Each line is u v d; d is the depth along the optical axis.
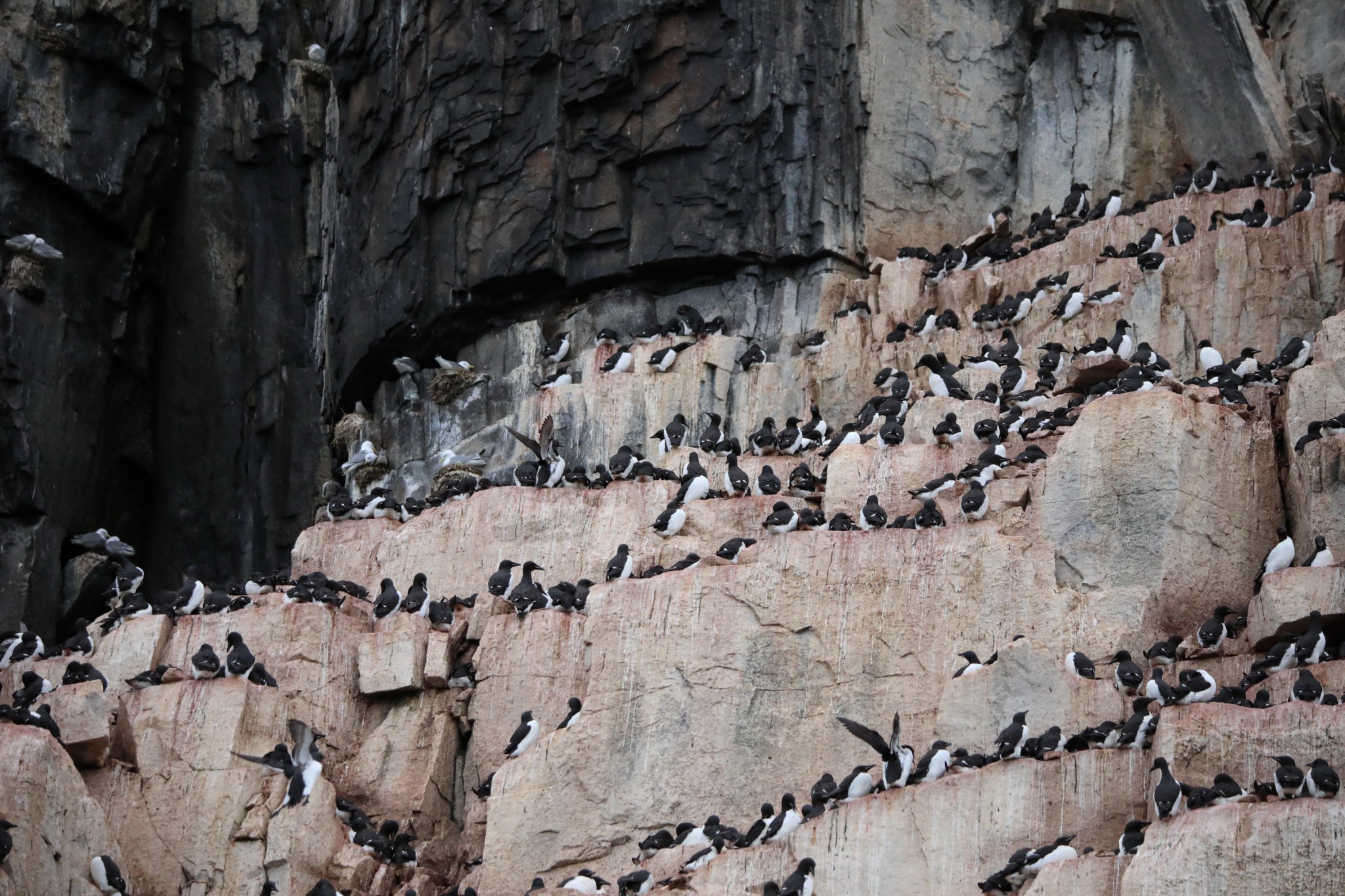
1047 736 28.50
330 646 35.38
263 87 48.00
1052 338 37.62
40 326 42.00
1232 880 24.95
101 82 44.34
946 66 43.53
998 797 28.11
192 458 45.56
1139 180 42.62
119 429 44.44
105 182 43.62
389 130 44.38
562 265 42.16
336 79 45.88
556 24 42.66
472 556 37.00
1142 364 34.19
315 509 45.44
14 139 42.53
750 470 36.69
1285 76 42.34
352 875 31.94
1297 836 24.95
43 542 41.00
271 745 33.62
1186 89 42.41
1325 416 32.59
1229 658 30.12
